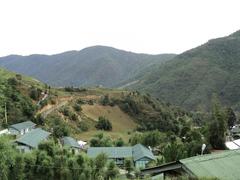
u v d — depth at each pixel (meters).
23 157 50.25
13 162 44.56
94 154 80.12
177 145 58.56
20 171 48.66
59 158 53.84
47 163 52.72
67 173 53.22
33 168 51.66
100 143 94.19
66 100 134.25
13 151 46.03
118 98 156.62
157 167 19.05
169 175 18.95
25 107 104.25
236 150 20.16
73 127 116.69
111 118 141.00
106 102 149.12
